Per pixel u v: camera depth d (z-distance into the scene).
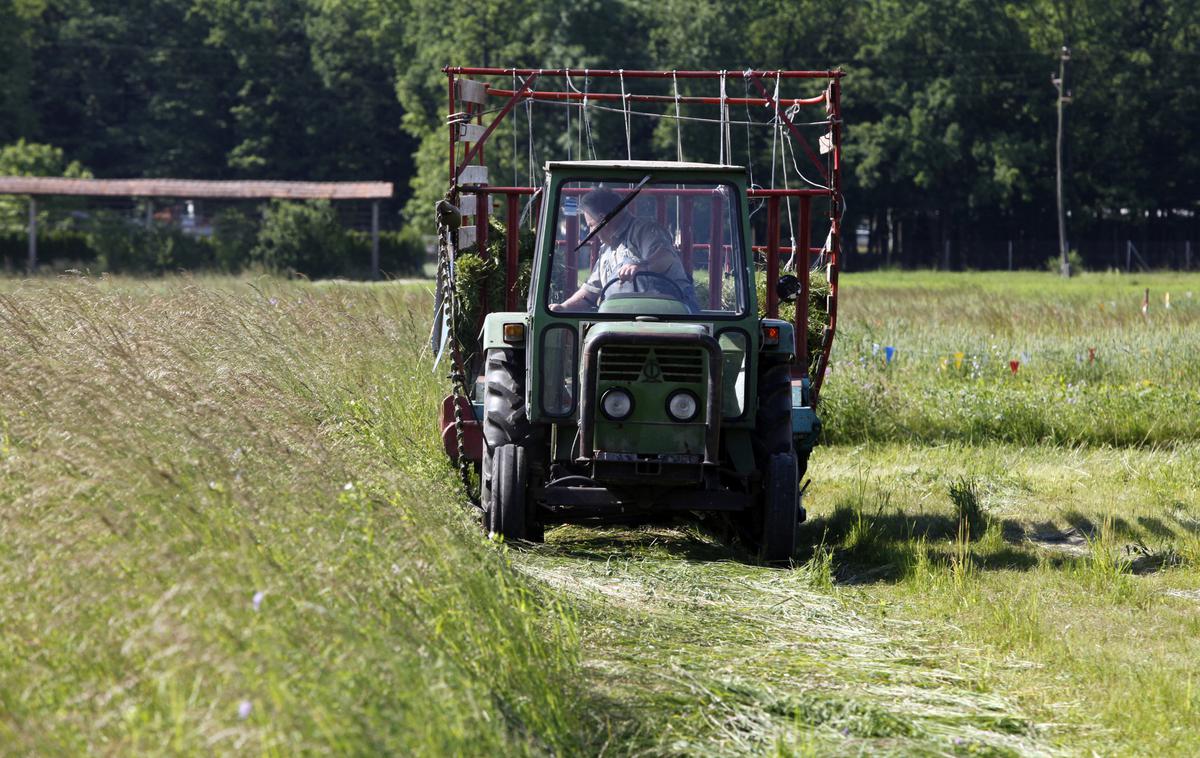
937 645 22.97
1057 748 18.03
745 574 27.48
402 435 33.31
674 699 18.69
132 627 15.21
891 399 49.03
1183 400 48.69
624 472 27.81
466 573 19.72
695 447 27.73
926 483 39.28
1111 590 26.83
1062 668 21.72
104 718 13.09
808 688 19.88
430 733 14.03
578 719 17.47
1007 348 65.12
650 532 32.47
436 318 39.88
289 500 20.47
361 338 42.38
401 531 20.73
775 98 36.44
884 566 29.09
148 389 26.02
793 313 36.59
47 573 16.41
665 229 29.28
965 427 47.53
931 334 70.50
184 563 16.25
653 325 27.81
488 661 17.48
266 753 12.55
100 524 17.67
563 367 28.92
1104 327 75.94
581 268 29.11
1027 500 37.12
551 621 20.86
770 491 28.75
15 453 21.88
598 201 29.11
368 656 15.27
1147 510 35.69
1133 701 19.77
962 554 29.98
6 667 14.93
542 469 29.75
